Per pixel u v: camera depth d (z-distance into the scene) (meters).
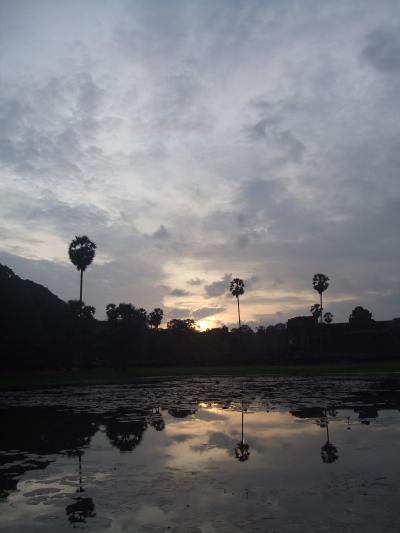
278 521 6.84
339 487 8.38
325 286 88.19
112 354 57.47
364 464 9.91
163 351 72.38
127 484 8.84
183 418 17.14
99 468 10.11
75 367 60.16
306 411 17.69
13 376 48.81
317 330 76.50
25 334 53.47
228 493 8.18
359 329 76.50
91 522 6.99
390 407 18.38
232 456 10.94
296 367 54.84
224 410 18.92
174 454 11.29
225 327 85.19
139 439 13.32
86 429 15.26
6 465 10.52
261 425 15.00
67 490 8.58
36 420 17.50
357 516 6.97
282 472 9.46
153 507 7.57
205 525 6.76
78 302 58.19
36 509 7.59
